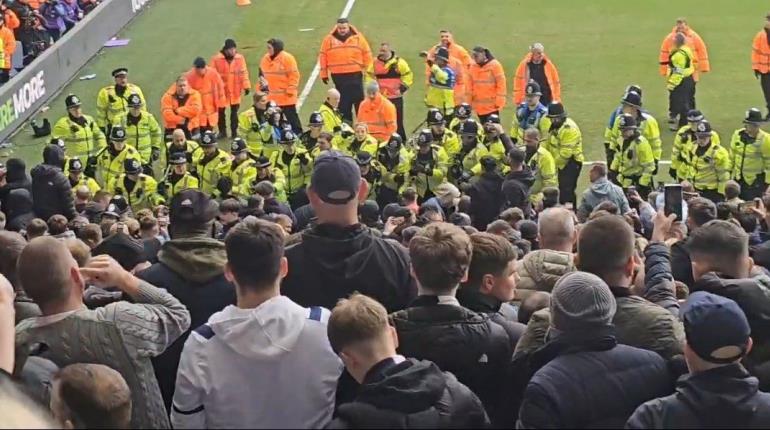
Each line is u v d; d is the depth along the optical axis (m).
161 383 6.15
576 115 24.62
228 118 25.84
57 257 5.27
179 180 18.59
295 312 5.12
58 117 25.41
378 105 21.47
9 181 16.48
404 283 5.86
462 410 4.67
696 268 6.39
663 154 22.70
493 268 5.84
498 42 30.16
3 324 4.95
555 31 30.91
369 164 18.11
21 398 3.85
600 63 28.12
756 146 18.75
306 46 30.23
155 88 27.34
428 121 19.11
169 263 5.96
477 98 23.59
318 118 19.66
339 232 5.77
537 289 6.91
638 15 32.16
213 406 5.07
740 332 4.84
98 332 5.23
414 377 4.61
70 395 4.36
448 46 24.02
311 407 5.10
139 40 31.22
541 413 4.95
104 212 15.09
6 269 6.37
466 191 15.86
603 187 15.26
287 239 6.62
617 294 5.68
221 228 12.44
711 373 4.89
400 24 32.00
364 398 4.59
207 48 30.30
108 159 19.34
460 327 5.35
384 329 4.73
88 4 31.28
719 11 32.25
